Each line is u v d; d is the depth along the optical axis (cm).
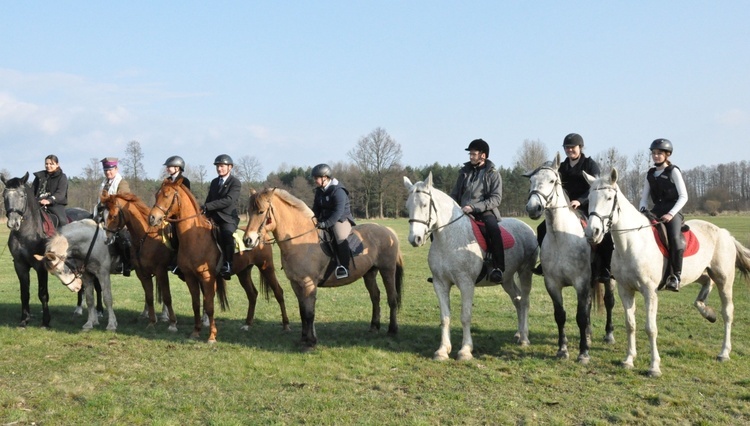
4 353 795
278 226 792
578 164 804
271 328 1004
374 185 6291
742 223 4303
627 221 681
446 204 756
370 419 552
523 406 590
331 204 851
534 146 5853
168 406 588
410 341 892
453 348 845
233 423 538
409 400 610
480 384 664
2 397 606
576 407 588
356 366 736
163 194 844
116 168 1022
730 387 646
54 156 1037
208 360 766
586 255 734
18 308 1190
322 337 923
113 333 930
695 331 939
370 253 894
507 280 861
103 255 956
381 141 6256
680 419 555
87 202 4681
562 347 769
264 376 697
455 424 544
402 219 6028
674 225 713
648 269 691
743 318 1048
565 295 1378
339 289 1492
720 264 777
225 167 921
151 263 937
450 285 788
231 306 1241
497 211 800
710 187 7300
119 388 641
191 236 861
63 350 814
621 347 838
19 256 942
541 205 690
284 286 1586
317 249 816
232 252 906
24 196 920
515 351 816
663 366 731
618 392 632
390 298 936
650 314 698
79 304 1117
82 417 562
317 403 596
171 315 957
